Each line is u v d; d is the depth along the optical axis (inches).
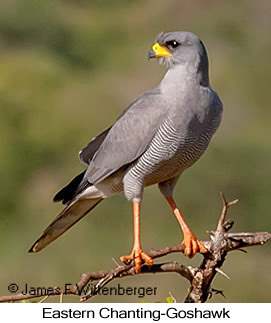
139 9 1197.7
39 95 808.9
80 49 1075.3
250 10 1106.7
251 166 705.6
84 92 841.5
